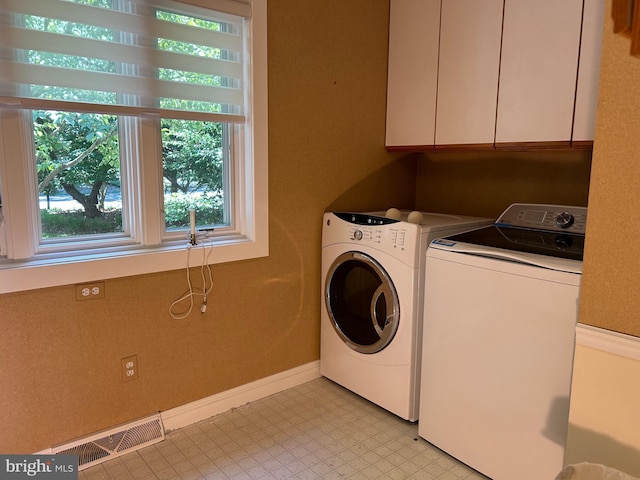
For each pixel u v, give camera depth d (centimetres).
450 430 186
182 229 207
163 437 200
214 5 190
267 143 217
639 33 87
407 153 288
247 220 222
